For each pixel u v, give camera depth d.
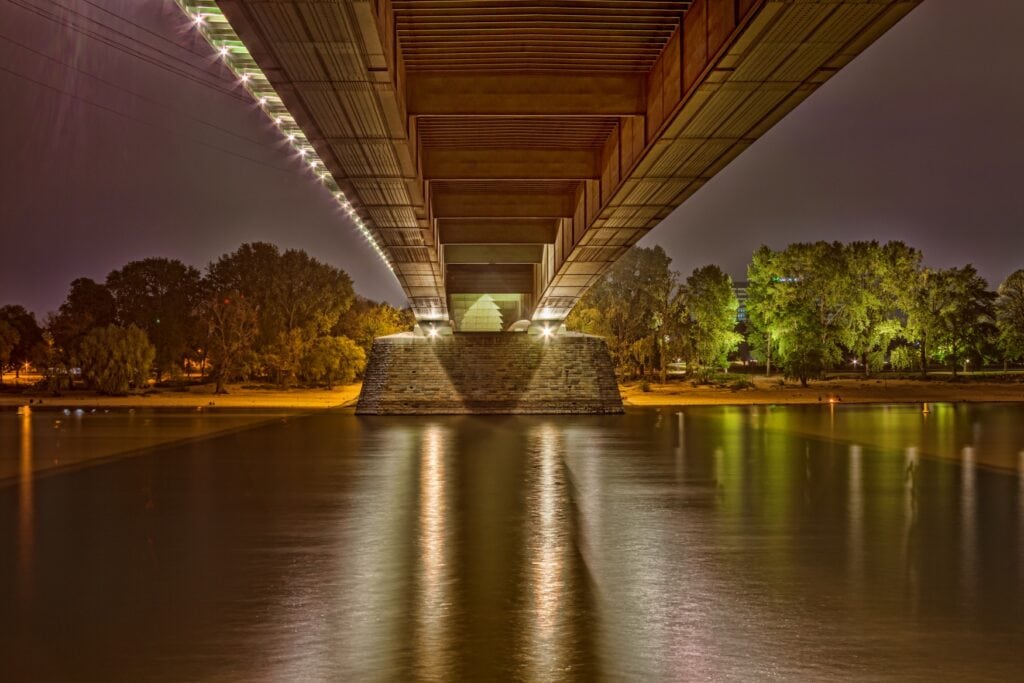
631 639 10.29
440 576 13.41
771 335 82.94
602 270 37.53
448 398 54.28
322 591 12.59
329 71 14.27
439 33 16.61
